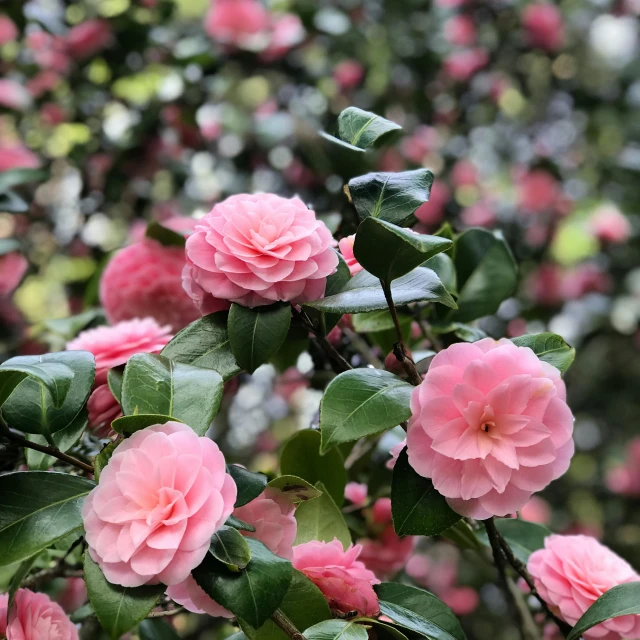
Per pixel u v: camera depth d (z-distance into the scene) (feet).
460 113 5.36
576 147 5.69
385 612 1.53
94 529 1.27
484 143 5.43
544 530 2.28
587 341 5.39
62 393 1.33
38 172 3.16
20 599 1.59
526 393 1.38
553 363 1.52
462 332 2.22
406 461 1.46
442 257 2.28
